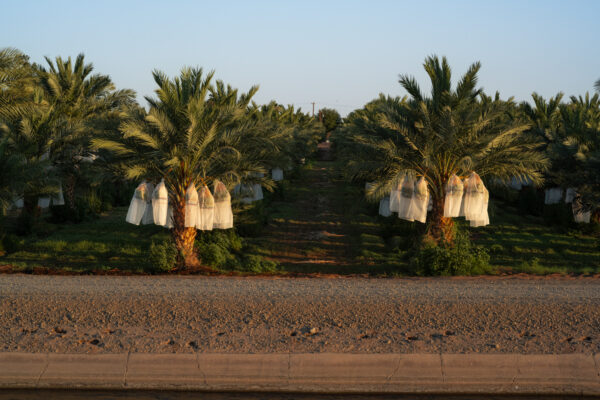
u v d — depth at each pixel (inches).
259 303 371.9
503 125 674.8
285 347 306.5
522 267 625.9
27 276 504.7
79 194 1093.1
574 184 854.5
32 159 719.1
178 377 286.0
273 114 1679.4
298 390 281.1
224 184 634.2
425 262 599.2
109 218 1055.0
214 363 291.7
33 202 938.7
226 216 617.9
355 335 323.3
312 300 381.1
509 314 354.9
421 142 674.8
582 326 336.5
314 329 330.0
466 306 369.1
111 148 591.5
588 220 895.1
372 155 708.7
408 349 305.6
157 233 861.8
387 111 679.1
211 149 617.0
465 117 644.1
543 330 331.3
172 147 594.6
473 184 646.5
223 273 588.7
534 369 291.0
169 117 594.2
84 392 277.6
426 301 380.8
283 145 678.5
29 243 770.2
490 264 673.0
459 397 277.9
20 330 323.9
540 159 671.1
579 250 781.3
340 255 753.0
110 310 355.6
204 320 342.3
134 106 619.8
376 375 288.8
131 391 279.1
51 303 367.2
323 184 1673.2
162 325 334.0
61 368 288.0
